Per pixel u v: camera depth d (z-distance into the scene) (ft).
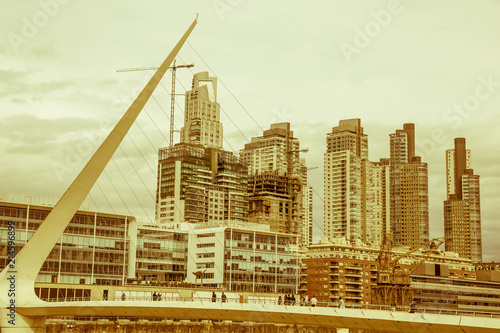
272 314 238.89
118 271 535.19
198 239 623.77
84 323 424.05
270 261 640.58
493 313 194.29
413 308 205.77
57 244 501.15
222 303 250.57
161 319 472.44
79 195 314.35
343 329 226.99
